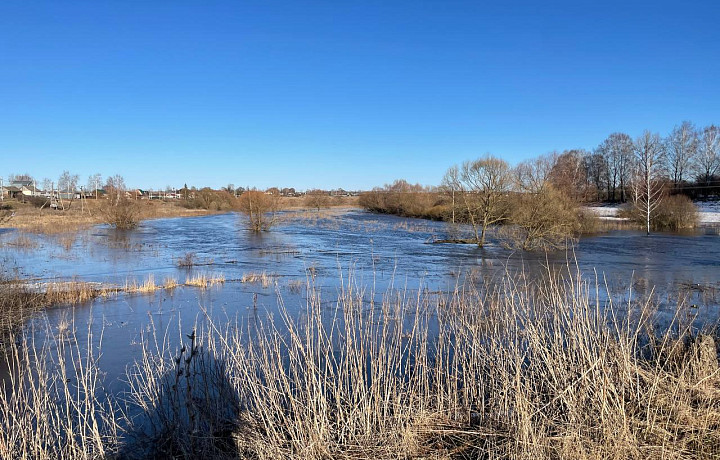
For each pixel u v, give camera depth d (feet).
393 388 19.69
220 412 19.38
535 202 91.45
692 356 20.93
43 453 16.03
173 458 17.04
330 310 40.93
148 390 22.31
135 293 49.16
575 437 15.99
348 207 316.81
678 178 245.86
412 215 201.26
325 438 17.10
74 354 30.30
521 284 53.16
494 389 19.70
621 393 18.11
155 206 230.27
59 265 68.54
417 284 54.54
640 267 68.28
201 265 70.13
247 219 147.54
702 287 52.49
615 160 258.98
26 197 215.72
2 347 30.86
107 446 17.99
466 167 98.78
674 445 15.64
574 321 22.34
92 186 256.52
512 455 15.67
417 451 16.85
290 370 22.80
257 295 48.24
